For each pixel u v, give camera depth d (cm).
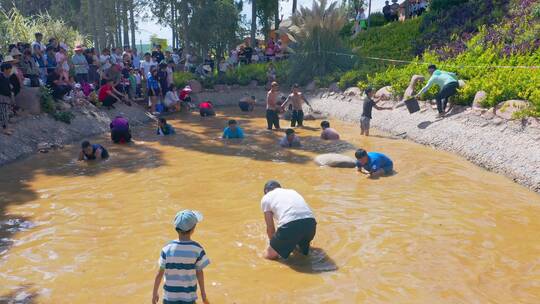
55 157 1273
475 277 606
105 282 602
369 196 927
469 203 881
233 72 2783
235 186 1006
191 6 3116
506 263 645
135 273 626
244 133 1650
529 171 1002
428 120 1480
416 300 552
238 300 556
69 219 819
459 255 669
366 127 1569
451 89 1402
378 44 2559
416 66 1845
